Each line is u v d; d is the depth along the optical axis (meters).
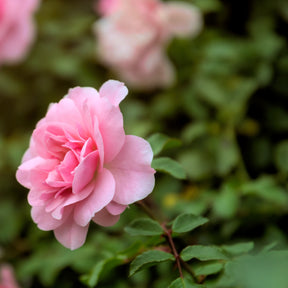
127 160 0.75
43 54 1.29
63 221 0.76
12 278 1.01
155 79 1.18
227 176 1.02
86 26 1.32
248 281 0.67
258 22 1.10
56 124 0.76
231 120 1.04
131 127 1.02
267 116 1.05
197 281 0.77
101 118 0.75
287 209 0.94
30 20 1.21
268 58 1.04
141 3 1.13
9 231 1.12
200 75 1.11
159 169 0.78
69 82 1.29
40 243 1.05
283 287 0.66
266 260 0.68
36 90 1.29
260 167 1.04
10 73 1.28
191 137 1.02
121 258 0.81
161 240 0.79
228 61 1.08
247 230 0.95
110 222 0.76
